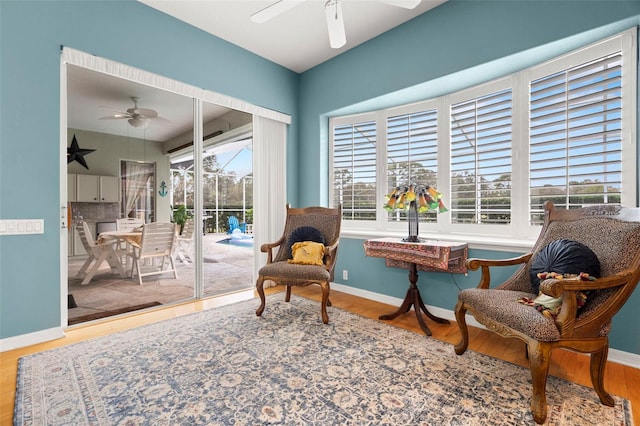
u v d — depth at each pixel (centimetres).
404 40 302
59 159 232
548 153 243
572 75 228
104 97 264
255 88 364
